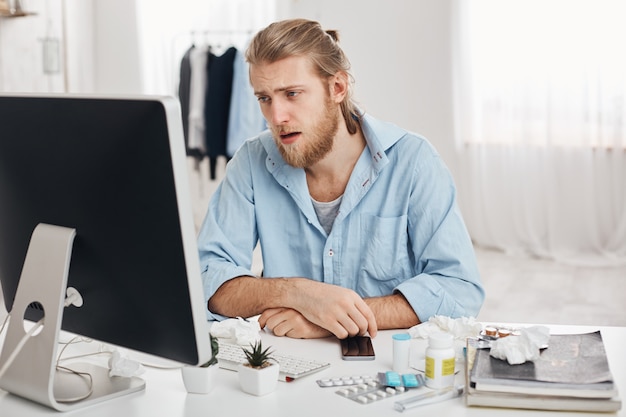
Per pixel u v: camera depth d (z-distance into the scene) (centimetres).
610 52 545
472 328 158
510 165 579
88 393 130
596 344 137
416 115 609
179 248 115
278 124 171
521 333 133
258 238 202
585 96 550
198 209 627
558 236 564
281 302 167
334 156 186
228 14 623
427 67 602
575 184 559
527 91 566
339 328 157
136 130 114
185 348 120
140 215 117
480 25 579
